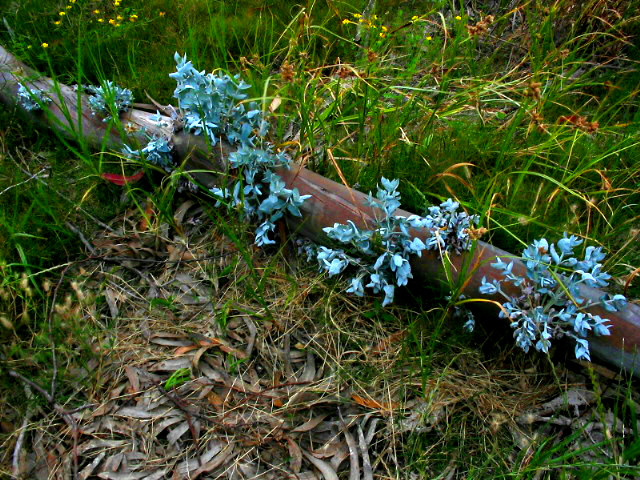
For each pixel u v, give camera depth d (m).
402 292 1.24
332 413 1.05
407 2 2.16
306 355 1.14
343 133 1.57
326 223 1.21
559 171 1.44
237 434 1.00
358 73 1.37
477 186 1.35
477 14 1.99
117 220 1.41
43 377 1.05
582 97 1.72
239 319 1.19
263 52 1.75
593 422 1.03
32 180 1.41
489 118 1.60
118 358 1.11
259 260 1.32
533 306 1.04
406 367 1.11
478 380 1.09
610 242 1.28
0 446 0.97
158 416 1.02
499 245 1.30
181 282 1.27
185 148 1.35
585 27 1.77
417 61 1.59
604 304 0.98
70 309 1.11
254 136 1.25
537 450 0.96
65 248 1.29
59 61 1.85
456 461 0.98
